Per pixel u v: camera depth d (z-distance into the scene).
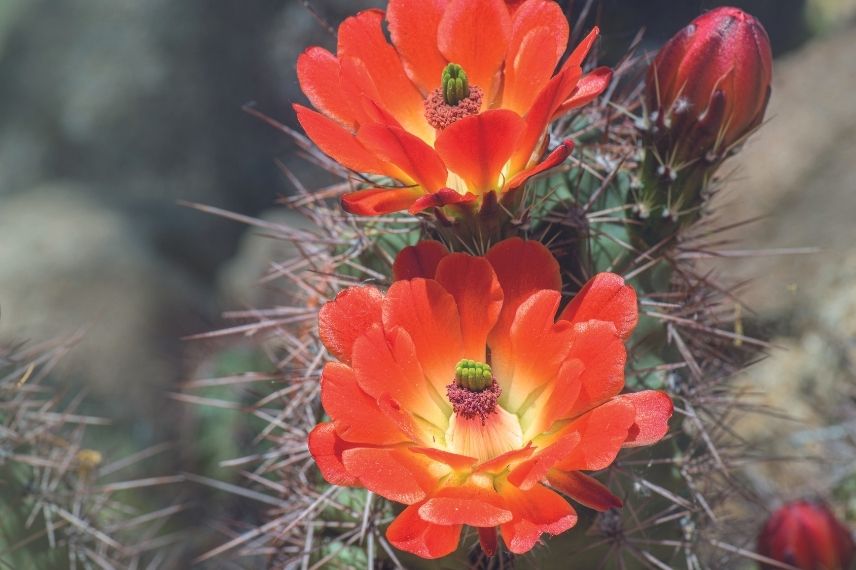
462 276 0.31
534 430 0.31
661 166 0.34
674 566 0.35
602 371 0.30
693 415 0.34
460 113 0.32
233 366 0.54
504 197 0.32
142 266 0.91
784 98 0.74
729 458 0.39
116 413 0.59
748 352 0.41
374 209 0.31
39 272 0.87
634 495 0.34
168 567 0.52
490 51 0.32
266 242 0.91
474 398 0.31
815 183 0.68
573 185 0.34
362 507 0.35
